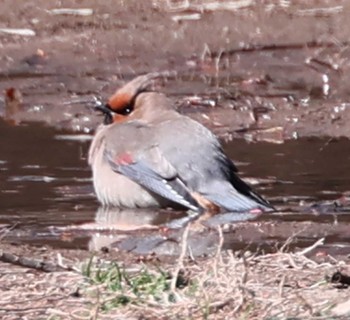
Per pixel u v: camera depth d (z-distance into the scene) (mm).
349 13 20812
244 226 12602
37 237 12125
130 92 14680
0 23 20750
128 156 13797
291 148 15898
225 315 8477
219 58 19594
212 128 16859
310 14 20828
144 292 8891
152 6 21328
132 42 20219
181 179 13656
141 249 11586
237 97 18031
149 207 13703
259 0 21344
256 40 20156
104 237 12188
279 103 17750
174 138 13844
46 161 15234
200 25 20625
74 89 18453
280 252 10266
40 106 17750
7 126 17016
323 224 12609
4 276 9492
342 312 8602
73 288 9109
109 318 8453
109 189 13758
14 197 13766
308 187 14125
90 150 14203
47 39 20297
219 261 9289
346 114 17250
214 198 13516
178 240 12016
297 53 19703
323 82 18656
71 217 13062
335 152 15664
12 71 19234
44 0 21406
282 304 8766
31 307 8766
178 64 19484
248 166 15039
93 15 21031
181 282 9141
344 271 9844
